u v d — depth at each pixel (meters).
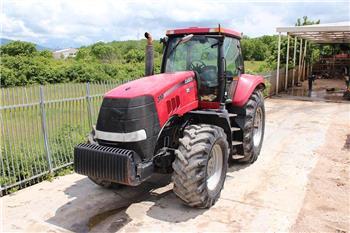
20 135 5.40
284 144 7.68
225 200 4.80
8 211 4.56
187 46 5.45
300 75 23.16
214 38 5.25
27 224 4.22
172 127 4.73
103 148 4.06
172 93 4.56
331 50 29.75
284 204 4.68
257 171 5.95
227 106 5.91
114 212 4.52
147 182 5.53
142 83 4.54
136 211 4.52
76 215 4.45
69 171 6.11
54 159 5.92
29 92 5.52
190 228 4.06
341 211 4.50
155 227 4.09
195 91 5.12
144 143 4.11
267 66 24.66
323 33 17.64
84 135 6.57
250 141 5.94
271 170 6.00
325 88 19.98
